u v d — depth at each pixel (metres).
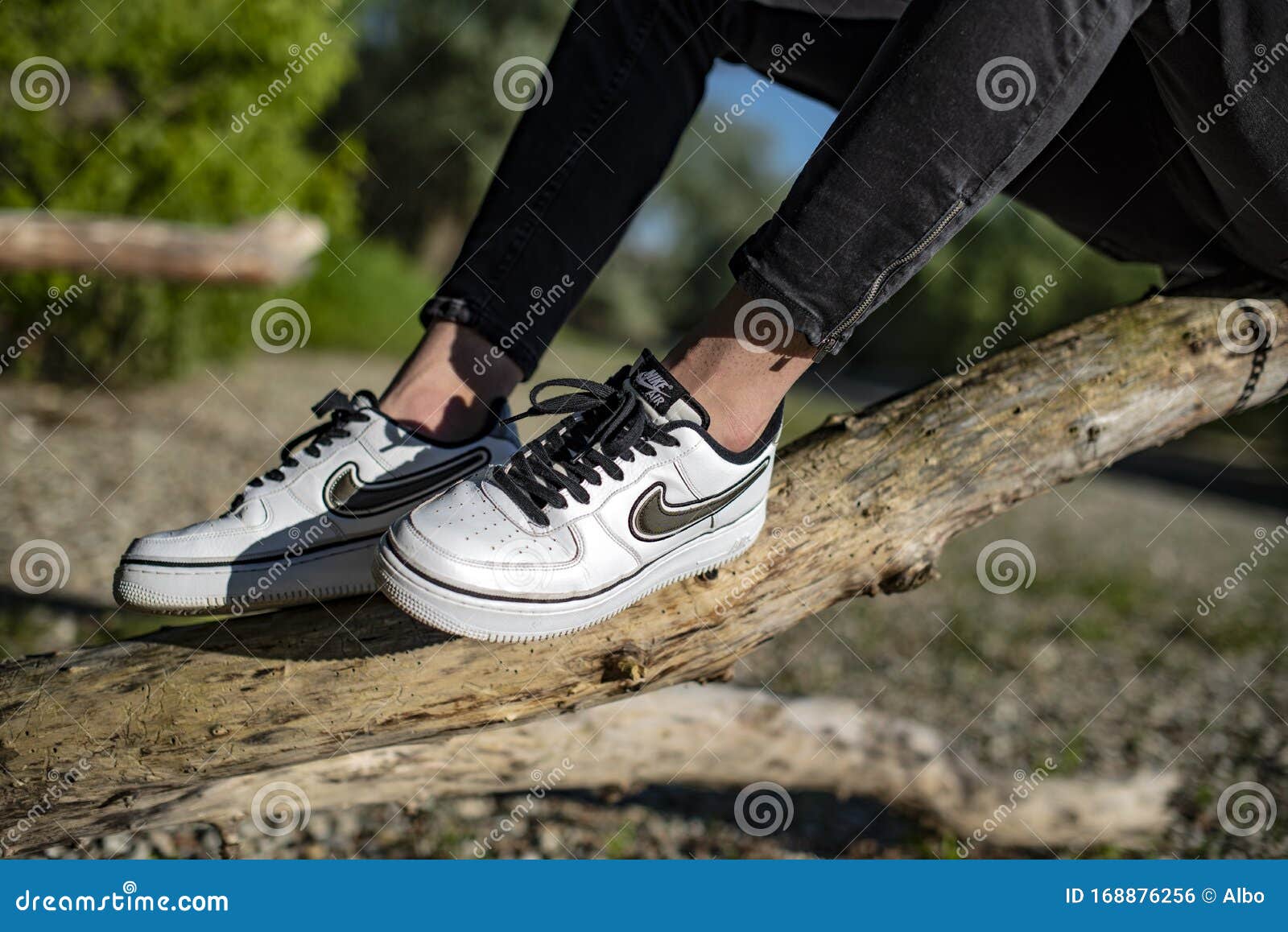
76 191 6.75
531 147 1.27
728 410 1.11
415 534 1.06
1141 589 5.94
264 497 1.24
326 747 1.30
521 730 2.05
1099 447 1.44
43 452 5.25
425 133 20.12
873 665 4.01
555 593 1.08
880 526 1.36
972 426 1.41
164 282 7.29
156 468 5.25
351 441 1.25
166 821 1.72
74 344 7.07
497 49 19.80
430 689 1.26
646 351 1.12
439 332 1.29
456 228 21.44
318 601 1.28
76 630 3.06
